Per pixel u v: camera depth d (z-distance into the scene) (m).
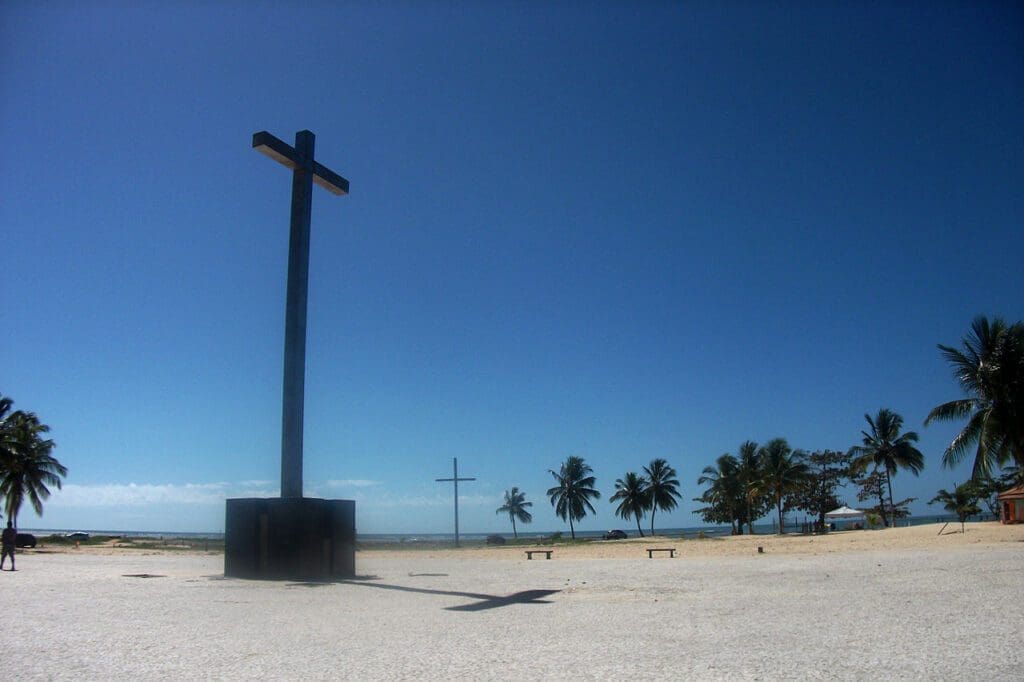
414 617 11.47
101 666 7.40
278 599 14.17
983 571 17.45
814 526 72.56
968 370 35.75
